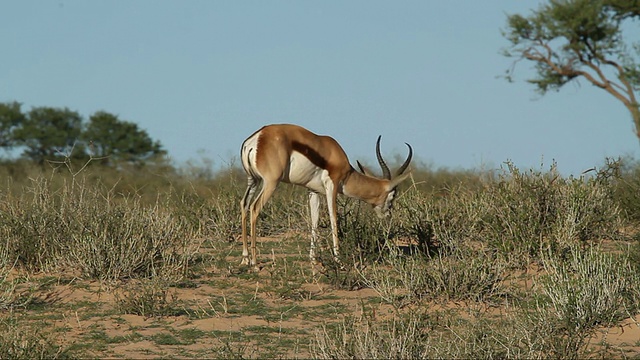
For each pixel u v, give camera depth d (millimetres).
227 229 41406
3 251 31016
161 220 33250
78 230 32156
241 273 32250
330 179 34156
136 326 24578
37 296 27781
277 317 25797
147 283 28766
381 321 24891
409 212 37406
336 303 27656
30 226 31812
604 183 38375
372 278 30047
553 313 24266
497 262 29500
